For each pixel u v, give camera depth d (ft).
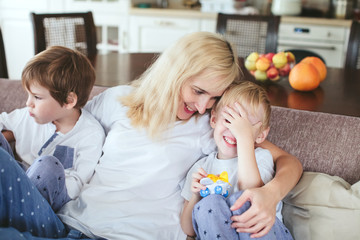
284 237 3.51
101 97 4.57
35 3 12.34
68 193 3.85
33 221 3.26
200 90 3.73
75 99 4.05
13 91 5.18
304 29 10.97
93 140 4.15
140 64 6.70
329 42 10.93
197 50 3.70
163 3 12.82
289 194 4.04
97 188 3.84
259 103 3.76
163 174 3.88
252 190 3.35
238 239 3.30
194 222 3.50
